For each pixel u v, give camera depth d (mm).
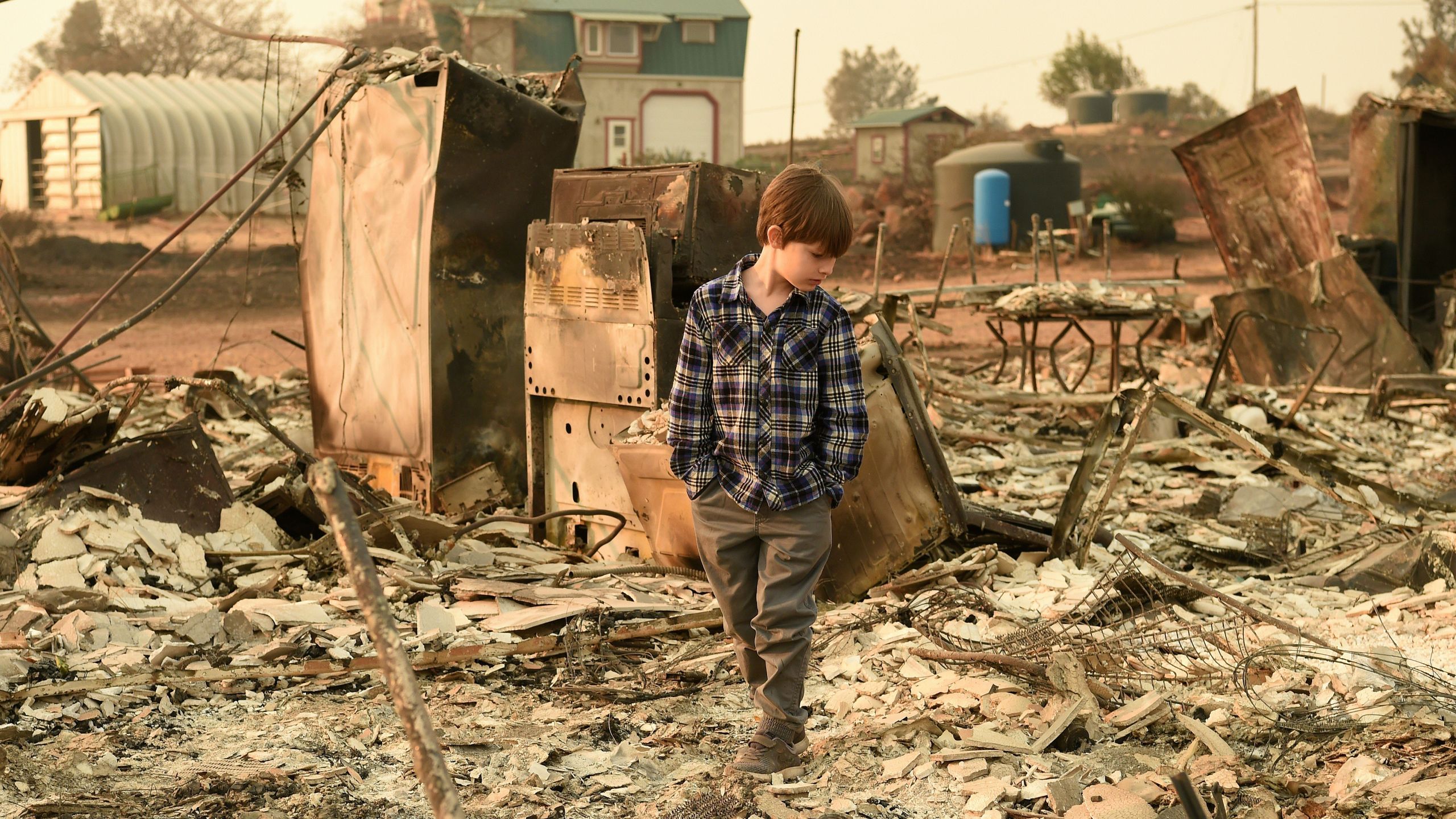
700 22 43188
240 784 3322
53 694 3910
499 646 4418
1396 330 11680
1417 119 13016
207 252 6488
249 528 5727
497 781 3408
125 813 3141
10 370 9453
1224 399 10562
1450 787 3072
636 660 4500
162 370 13297
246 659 4348
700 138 43812
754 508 3166
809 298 3172
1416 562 5555
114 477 5449
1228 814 3090
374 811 3213
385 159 6957
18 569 4945
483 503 7062
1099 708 3887
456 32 38875
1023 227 30250
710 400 3254
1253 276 12797
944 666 4223
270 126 28516
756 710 4004
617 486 5859
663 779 3457
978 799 3234
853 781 3418
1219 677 4070
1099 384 12484
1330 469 6414
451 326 6895
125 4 55375
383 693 4102
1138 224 30656
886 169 46938
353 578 1979
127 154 33812
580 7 42406
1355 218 14617
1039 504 7453
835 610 5023
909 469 5246
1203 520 7180
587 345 5789
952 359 15062
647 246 5520
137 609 4773
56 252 23859
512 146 6992
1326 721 3658
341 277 7254
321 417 7500
